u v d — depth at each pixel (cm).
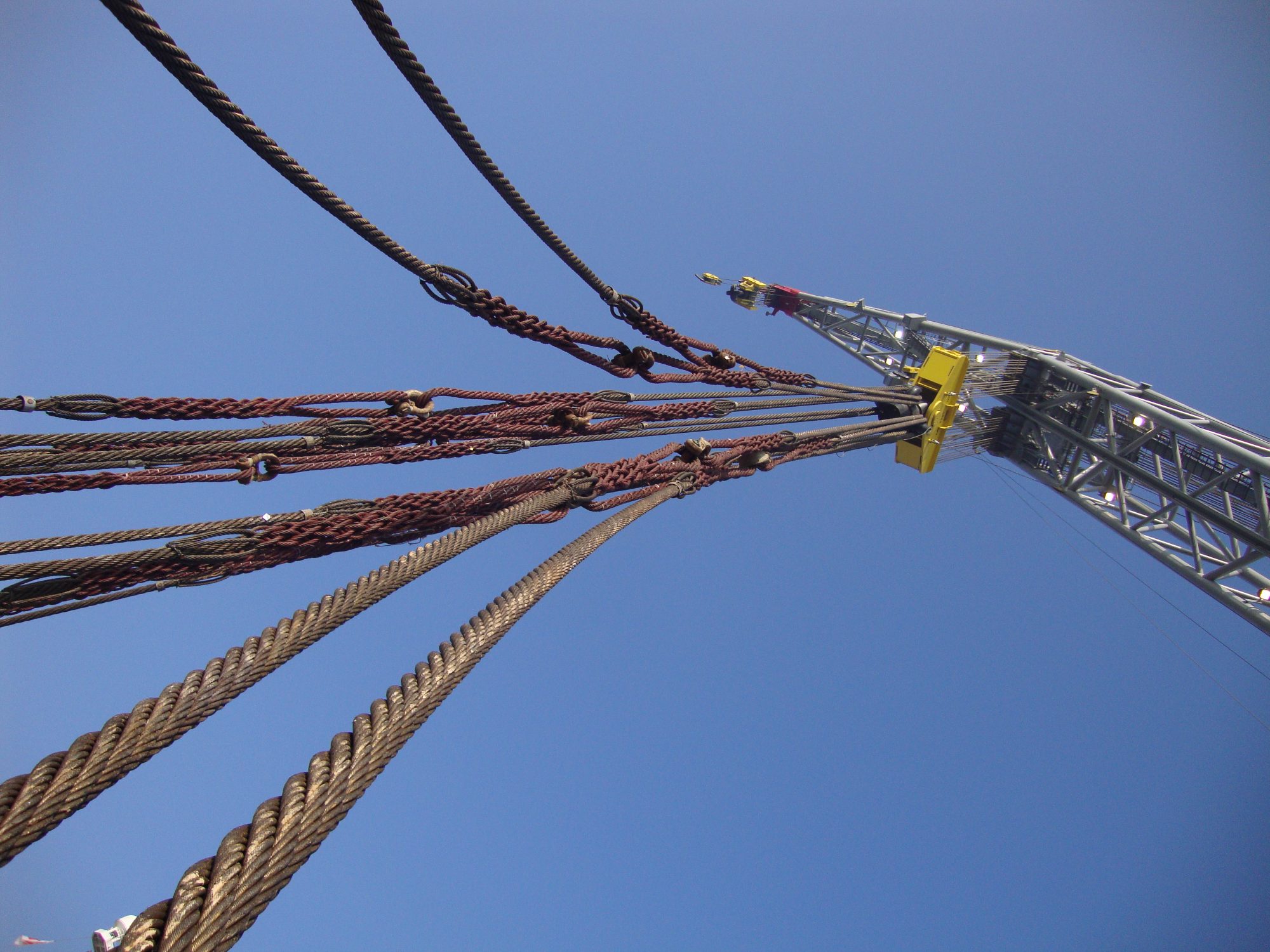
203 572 492
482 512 697
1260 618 1645
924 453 2175
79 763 305
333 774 341
